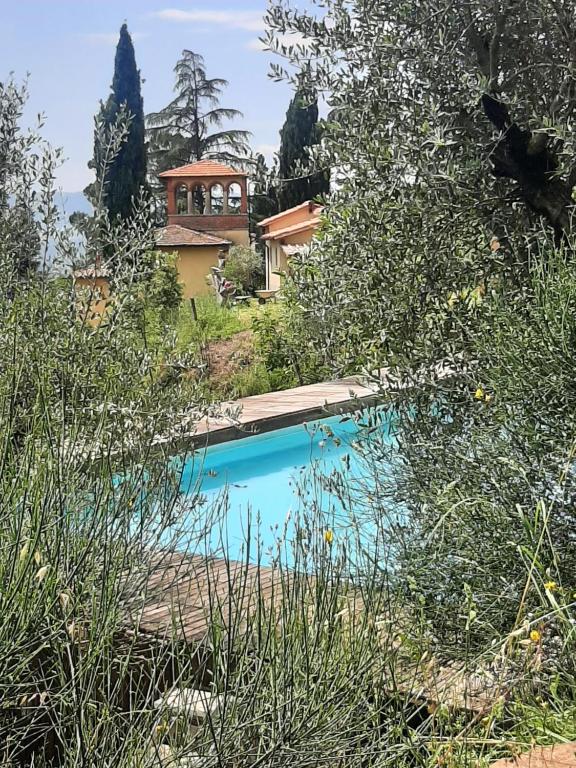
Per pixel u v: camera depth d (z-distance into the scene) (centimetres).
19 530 260
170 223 3453
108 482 338
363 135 380
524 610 296
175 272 1720
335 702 256
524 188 376
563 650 280
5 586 252
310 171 415
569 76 373
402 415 397
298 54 395
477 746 262
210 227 3444
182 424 489
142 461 396
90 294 469
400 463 405
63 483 304
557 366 315
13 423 310
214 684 258
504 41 382
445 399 390
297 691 252
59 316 445
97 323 471
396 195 377
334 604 290
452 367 386
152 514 401
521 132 372
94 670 252
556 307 323
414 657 311
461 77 361
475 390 381
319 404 1044
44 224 459
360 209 378
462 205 378
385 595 343
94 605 262
